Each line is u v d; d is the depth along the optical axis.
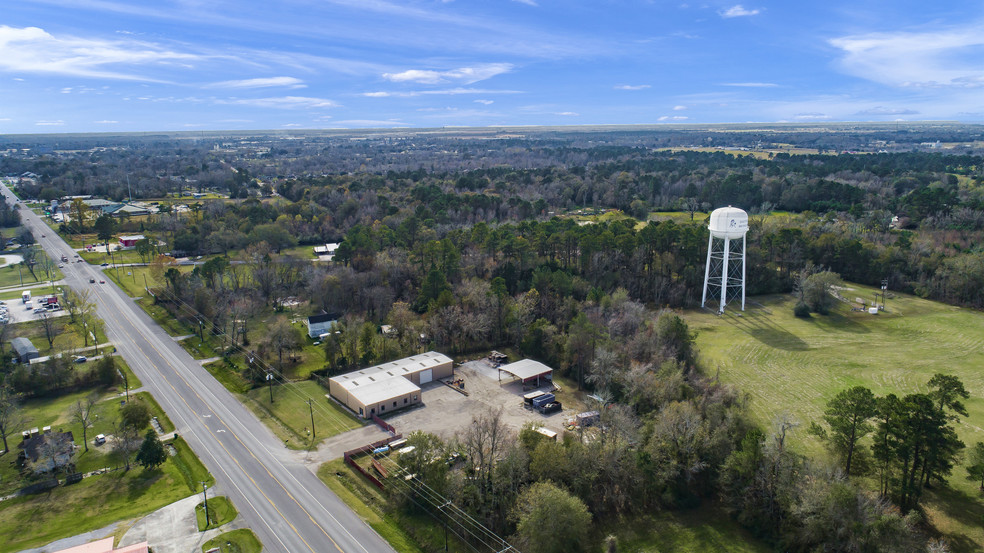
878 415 64.81
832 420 67.00
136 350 110.25
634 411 81.88
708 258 127.81
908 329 115.69
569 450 67.50
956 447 61.94
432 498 64.06
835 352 105.94
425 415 86.81
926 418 61.28
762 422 81.81
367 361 104.31
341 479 70.56
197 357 107.50
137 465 74.62
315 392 94.56
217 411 87.81
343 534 61.19
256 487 69.06
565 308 115.81
